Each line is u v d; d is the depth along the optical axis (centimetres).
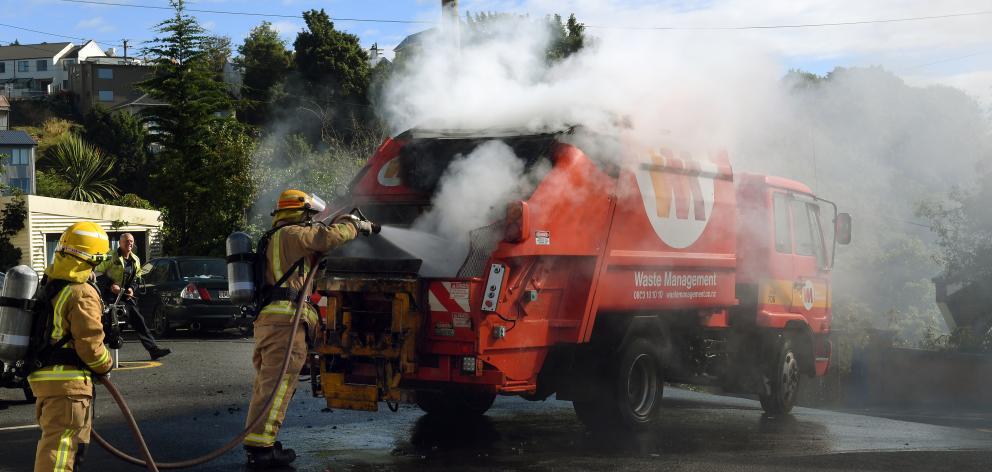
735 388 963
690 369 912
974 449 752
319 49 3375
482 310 659
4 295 492
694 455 699
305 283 622
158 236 2866
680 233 840
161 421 811
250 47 3509
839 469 651
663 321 854
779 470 645
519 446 726
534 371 709
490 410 923
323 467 634
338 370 705
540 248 684
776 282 989
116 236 2745
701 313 898
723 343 948
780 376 988
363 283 675
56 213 2564
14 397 988
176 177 2620
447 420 849
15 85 9769
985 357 1575
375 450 699
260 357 649
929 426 918
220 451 554
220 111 2802
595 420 786
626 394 784
